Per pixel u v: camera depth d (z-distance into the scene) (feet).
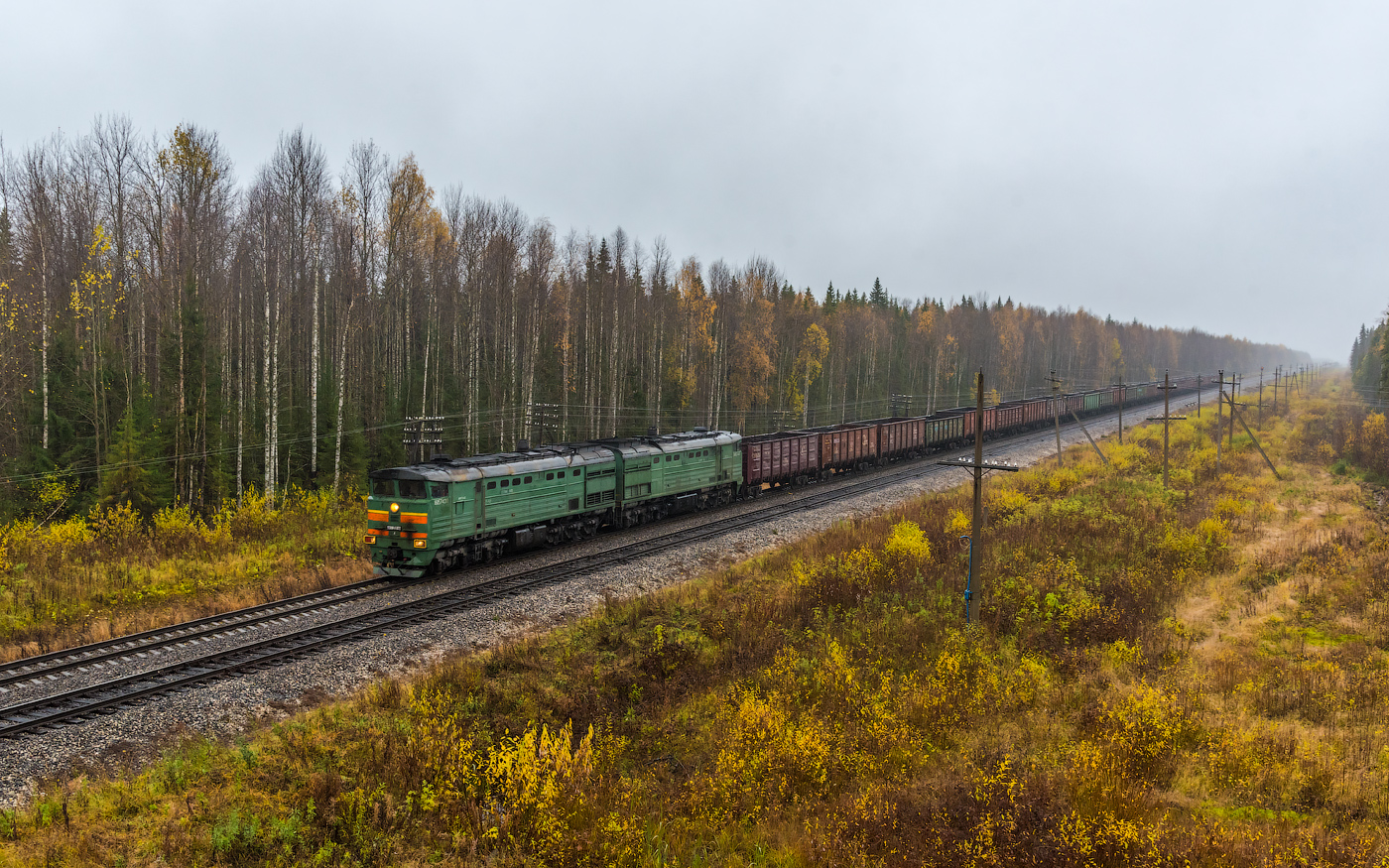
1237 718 47.39
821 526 107.24
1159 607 70.03
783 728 44.75
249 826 33.55
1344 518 104.53
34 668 51.67
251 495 98.53
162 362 123.34
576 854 34.17
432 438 124.06
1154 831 32.48
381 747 42.22
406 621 62.90
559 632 62.08
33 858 30.32
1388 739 43.37
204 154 114.01
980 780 37.22
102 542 85.05
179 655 54.44
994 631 63.26
